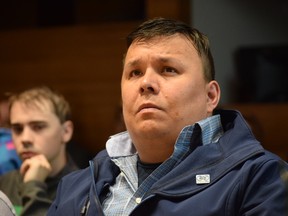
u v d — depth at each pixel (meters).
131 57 1.81
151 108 1.73
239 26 4.53
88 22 5.22
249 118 3.58
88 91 4.96
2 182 2.76
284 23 4.50
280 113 4.36
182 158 1.76
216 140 1.82
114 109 4.91
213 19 4.55
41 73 5.02
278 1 4.50
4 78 5.07
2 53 5.07
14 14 5.38
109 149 1.95
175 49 1.78
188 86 1.76
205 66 1.83
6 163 3.32
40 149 2.68
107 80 4.94
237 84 4.48
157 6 4.52
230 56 4.51
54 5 5.32
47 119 2.70
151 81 1.74
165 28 1.81
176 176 1.69
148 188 1.76
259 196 1.59
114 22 5.09
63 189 2.03
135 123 1.76
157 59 1.76
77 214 1.85
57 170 2.73
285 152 4.32
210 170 1.68
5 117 3.97
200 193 1.63
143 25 1.87
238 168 1.65
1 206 2.05
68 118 2.84
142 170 1.87
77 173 2.07
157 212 1.64
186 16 4.57
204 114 1.83
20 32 5.05
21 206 2.51
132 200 1.75
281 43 4.50
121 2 5.16
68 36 5.00
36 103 2.71
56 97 2.80
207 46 1.87
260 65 4.44
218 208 1.58
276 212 1.55
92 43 4.96
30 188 2.44
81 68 4.98
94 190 1.83
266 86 4.42
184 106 1.75
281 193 1.58
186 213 1.60
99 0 5.21
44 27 5.08
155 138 1.75
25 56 5.05
